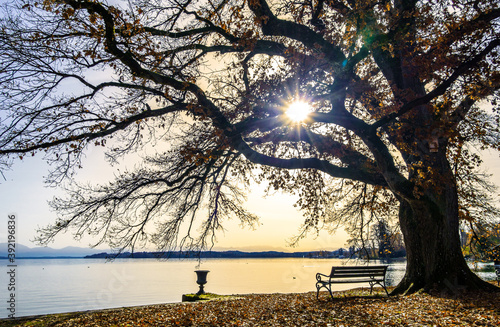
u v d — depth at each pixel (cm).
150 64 1055
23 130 1079
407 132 1186
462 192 1614
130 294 3100
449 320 729
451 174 1226
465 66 1011
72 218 1229
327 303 1120
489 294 1056
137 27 1013
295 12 1357
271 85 1139
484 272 3117
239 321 866
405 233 1310
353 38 1091
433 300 1015
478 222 1753
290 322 815
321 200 1630
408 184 1182
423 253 1227
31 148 1068
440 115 1116
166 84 1091
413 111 1136
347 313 883
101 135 1149
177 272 8438
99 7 948
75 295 3212
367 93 1211
